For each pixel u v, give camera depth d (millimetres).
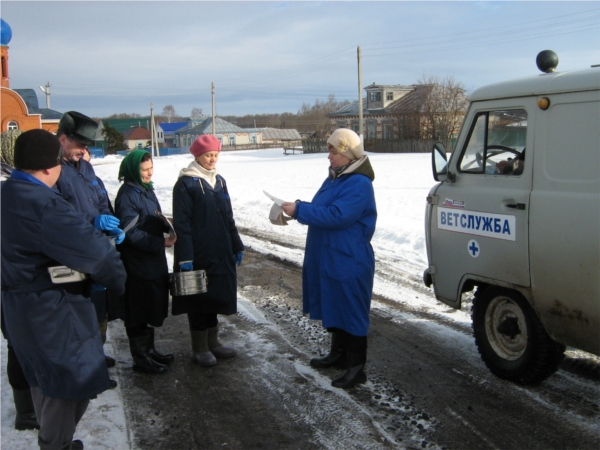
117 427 3863
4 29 38750
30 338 2848
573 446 3623
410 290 7070
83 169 4410
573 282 3805
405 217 11836
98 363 2996
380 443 3686
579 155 3789
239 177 26062
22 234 2797
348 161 4430
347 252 4328
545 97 3986
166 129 106938
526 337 4336
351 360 4480
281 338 5562
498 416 4004
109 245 2945
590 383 4500
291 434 3803
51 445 3002
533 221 4027
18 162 2875
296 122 146750
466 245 4633
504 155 4336
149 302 4613
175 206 4613
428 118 56938
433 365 4883
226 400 4289
